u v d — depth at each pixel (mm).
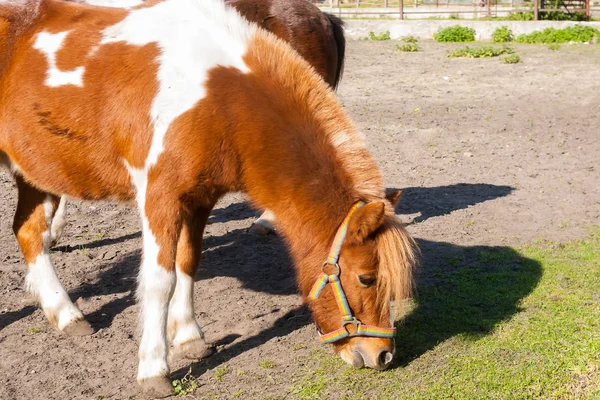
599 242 5613
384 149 8820
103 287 5121
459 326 4203
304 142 3471
